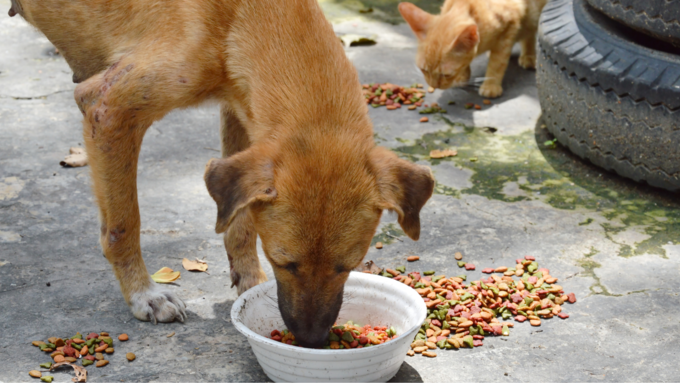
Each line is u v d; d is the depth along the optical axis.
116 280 1.83
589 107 2.08
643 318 1.78
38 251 1.88
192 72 1.68
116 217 1.74
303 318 1.62
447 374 1.68
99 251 1.89
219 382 1.67
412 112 2.37
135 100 1.68
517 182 2.10
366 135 1.64
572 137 2.14
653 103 1.99
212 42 1.68
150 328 1.75
